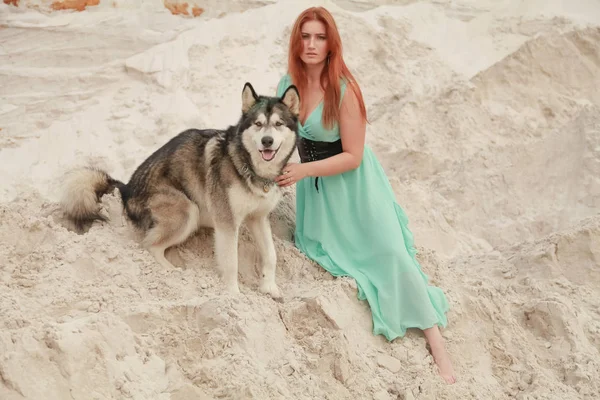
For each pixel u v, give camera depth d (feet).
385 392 13.78
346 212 16.06
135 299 14.17
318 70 16.03
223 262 15.07
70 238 15.60
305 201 16.83
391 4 35.17
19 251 15.55
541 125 29.94
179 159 15.75
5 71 29.01
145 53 30.30
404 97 30.45
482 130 29.22
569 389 14.85
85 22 31.42
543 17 34.06
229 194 14.82
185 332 13.30
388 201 16.21
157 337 13.15
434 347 14.96
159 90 28.66
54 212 17.51
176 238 15.60
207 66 29.76
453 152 28.19
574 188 25.39
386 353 14.79
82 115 27.35
